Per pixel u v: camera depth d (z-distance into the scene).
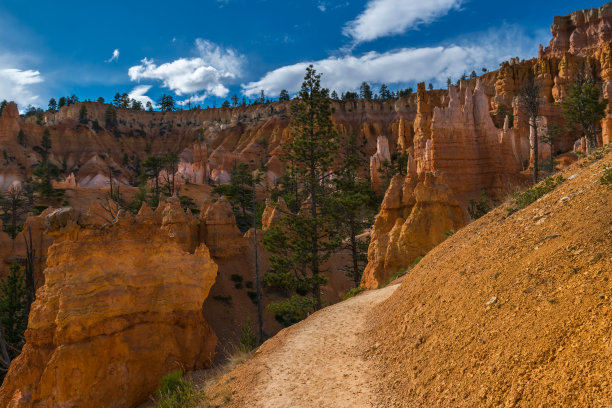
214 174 140.62
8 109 152.88
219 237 47.53
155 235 25.36
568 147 81.44
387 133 165.12
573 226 7.80
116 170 165.38
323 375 10.36
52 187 101.06
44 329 21.11
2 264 41.59
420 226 29.41
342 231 41.38
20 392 20.22
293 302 31.81
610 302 5.04
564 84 96.94
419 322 9.82
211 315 38.69
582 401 4.33
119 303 22.59
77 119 188.00
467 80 141.00
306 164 37.41
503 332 6.46
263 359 12.69
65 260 21.95
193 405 11.27
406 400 7.57
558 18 134.62
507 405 5.24
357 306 16.97
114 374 21.36
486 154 56.25
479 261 9.87
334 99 187.50
